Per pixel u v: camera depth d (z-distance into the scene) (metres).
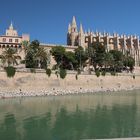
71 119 37.50
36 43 114.69
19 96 75.12
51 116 40.34
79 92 93.06
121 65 142.38
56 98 71.38
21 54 124.69
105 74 108.69
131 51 184.50
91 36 190.12
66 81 93.25
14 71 79.06
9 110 46.56
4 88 75.94
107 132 28.75
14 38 140.12
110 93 93.06
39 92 81.38
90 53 132.25
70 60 124.12
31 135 27.70
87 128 31.06
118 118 38.19
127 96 78.94
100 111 45.84
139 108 49.78
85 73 100.44
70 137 26.67
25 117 39.28
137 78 122.69
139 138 18.73
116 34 196.25
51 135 27.67
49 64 127.69
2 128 31.31
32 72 83.75
